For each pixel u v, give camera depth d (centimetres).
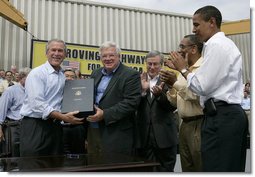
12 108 360
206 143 159
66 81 214
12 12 619
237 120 152
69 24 724
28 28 688
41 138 198
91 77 228
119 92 207
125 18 789
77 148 258
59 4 720
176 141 240
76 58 695
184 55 205
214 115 157
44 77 202
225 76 152
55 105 203
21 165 133
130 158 146
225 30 835
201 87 155
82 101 199
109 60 209
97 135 216
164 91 231
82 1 739
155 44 816
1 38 666
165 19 838
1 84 596
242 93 161
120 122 205
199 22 171
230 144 151
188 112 200
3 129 360
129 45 785
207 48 157
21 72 360
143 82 242
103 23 761
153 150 234
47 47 211
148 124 233
